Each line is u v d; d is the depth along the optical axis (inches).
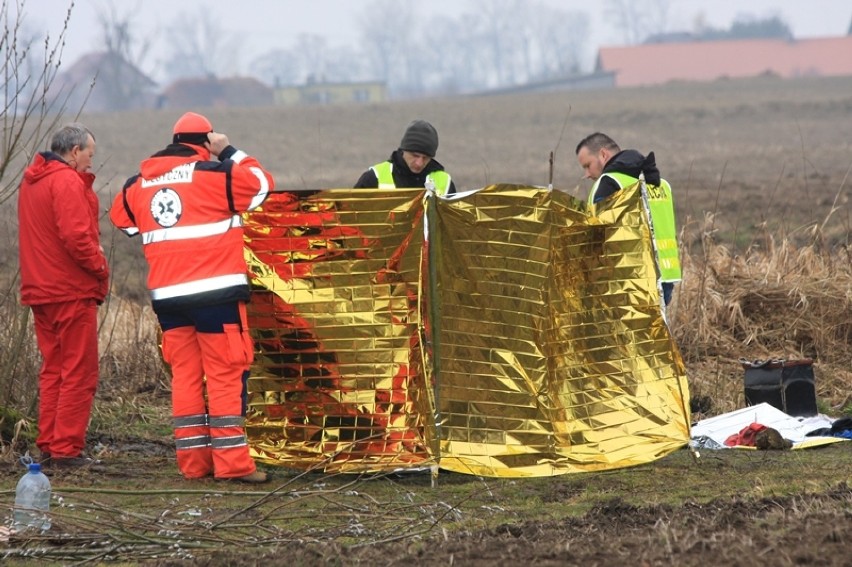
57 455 677.9
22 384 771.4
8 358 755.4
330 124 5408.5
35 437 732.0
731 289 1021.2
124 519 546.6
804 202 2026.3
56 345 679.7
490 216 649.6
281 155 4205.2
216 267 626.8
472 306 654.5
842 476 628.7
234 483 641.6
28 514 533.6
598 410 685.3
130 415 831.7
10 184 732.7
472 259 651.5
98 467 682.2
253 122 5531.5
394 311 654.5
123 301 1031.0
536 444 660.1
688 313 982.4
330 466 655.1
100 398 862.5
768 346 975.0
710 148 3688.5
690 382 892.0
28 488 537.3
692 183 2507.4
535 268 660.7
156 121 5600.4
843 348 964.6
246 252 656.4
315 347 661.9
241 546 511.8
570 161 3617.1
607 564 446.6
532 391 661.3
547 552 464.8
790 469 658.2
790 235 1143.6
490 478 647.8
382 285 652.7
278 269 656.4
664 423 691.4
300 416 672.4
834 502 537.3
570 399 682.2
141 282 1411.2
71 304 664.4
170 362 652.7
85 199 661.9
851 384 899.4
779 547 452.8
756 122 4736.7
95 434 773.3
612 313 692.7
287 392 671.1
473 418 658.2
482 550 475.5
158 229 631.2
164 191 631.2
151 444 760.3
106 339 971.3
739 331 987.9
